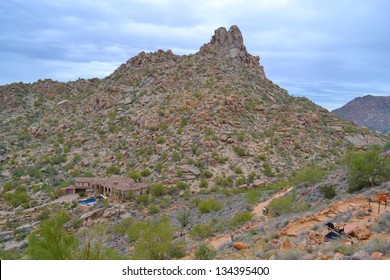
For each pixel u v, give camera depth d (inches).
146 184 2527.1
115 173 3078.2
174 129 3543.3
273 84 5580.7
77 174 3267.7
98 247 589.9
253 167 2866.6
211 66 5260.8
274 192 1892.2
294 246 549.3
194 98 4055.1
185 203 2130.9
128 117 4237.2
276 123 3799.2
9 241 1835.6
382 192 860.0
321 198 1206.3
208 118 3543.3
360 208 737.0
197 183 2561.5
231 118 3614.7
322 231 625.0
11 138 4832.7
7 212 2455.7
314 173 1601.9
